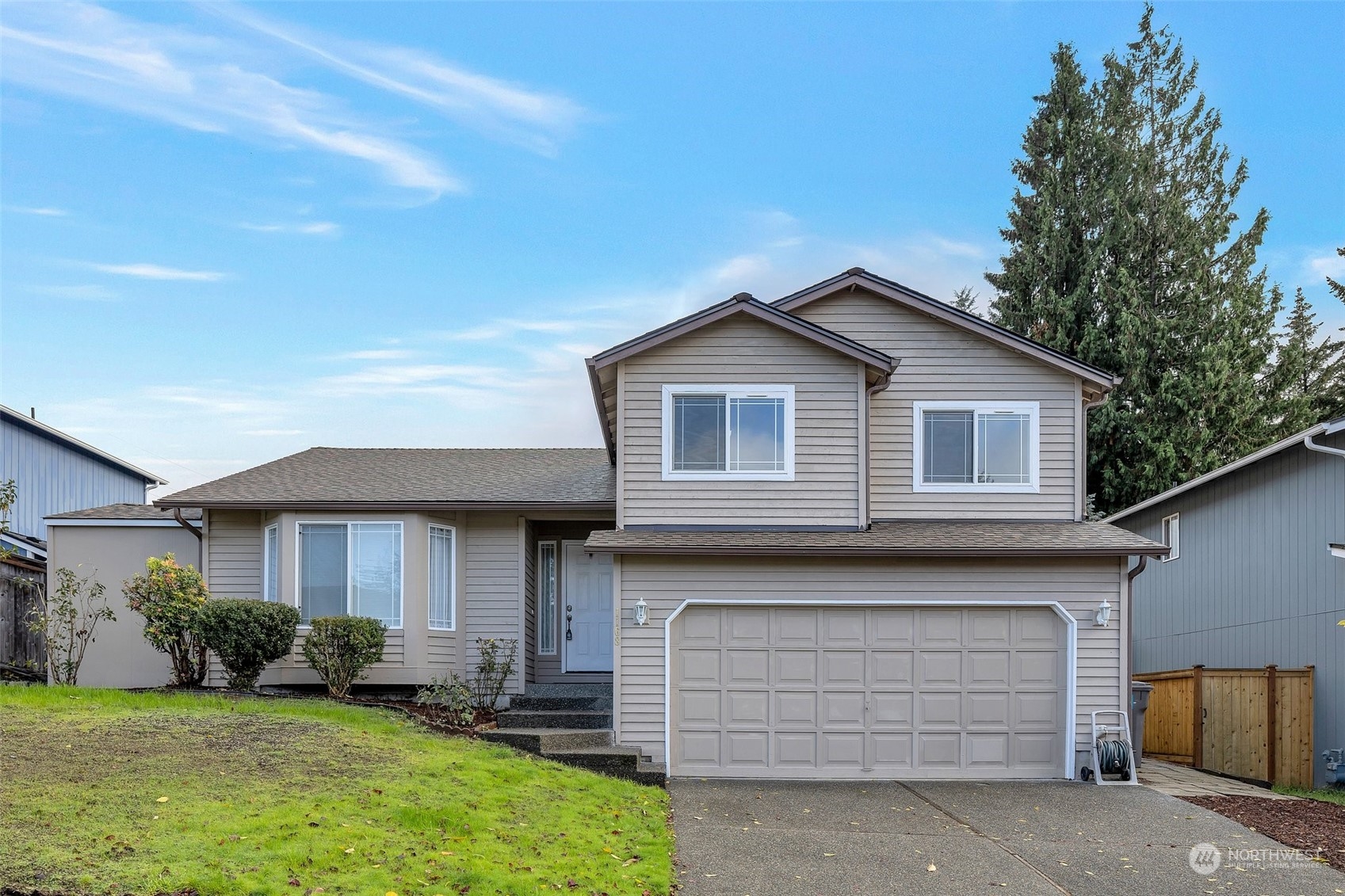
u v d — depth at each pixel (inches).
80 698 520.7
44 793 357.7
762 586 566.6
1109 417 1042.7
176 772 393.4
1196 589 812.6
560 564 713.6
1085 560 570.3
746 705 561.9
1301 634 669.3
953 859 402.0
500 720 581.9
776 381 595.5
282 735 459.2
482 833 371.6
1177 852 418.3
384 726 509.4
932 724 562.6
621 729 553.9
